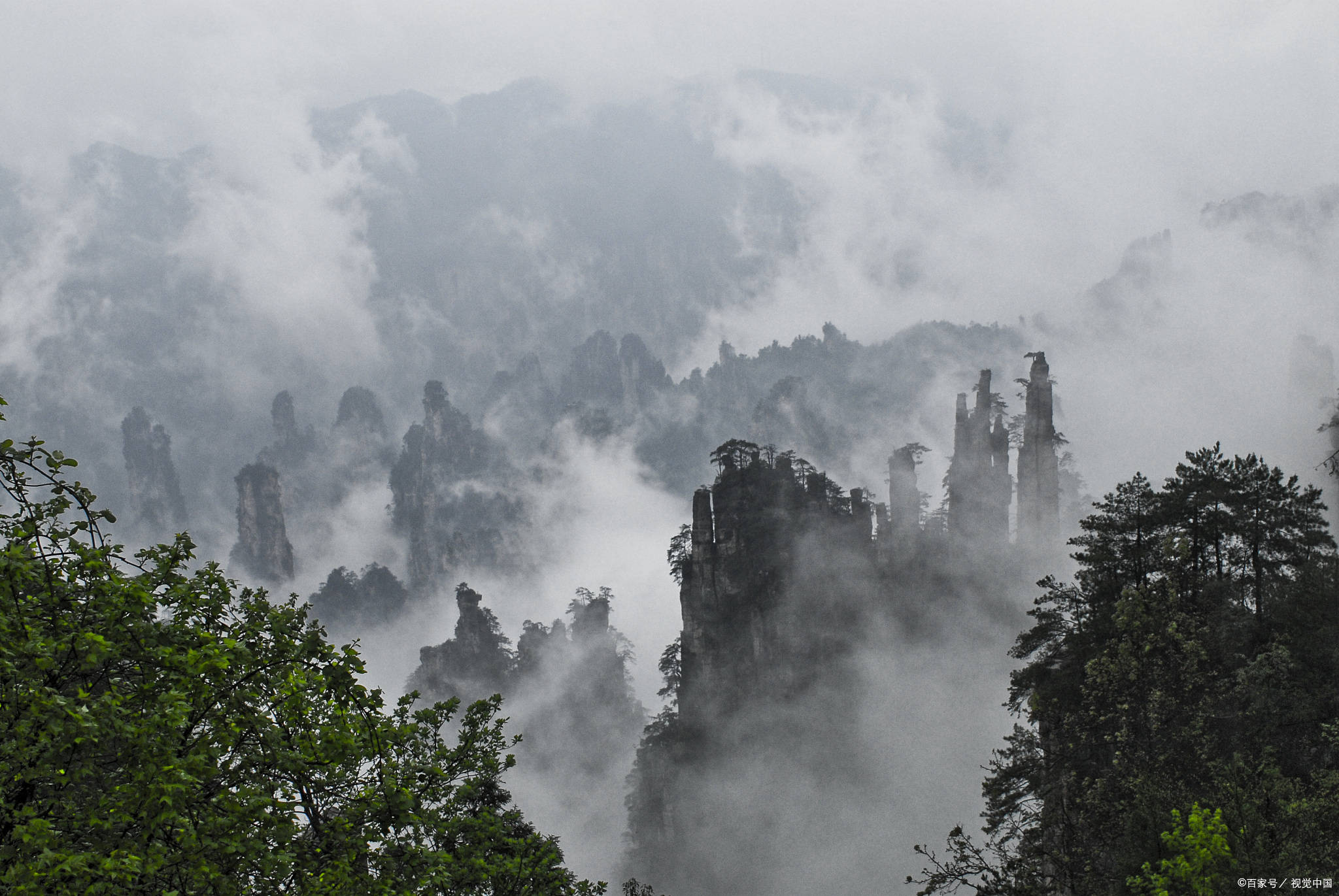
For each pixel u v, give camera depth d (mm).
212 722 16375
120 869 13055
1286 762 32812
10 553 15023
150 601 16562
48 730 13945
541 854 25938
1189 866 22062
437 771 23734
